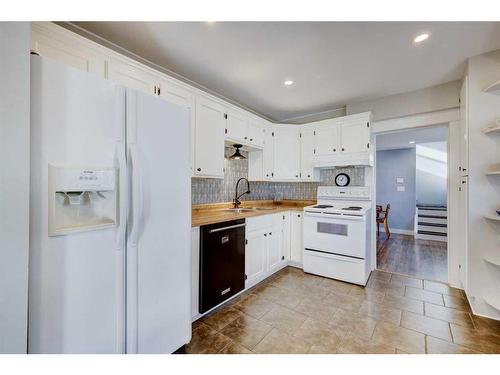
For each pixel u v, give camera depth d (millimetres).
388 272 3105
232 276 2270
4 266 821
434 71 2338
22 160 854
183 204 1498
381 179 6055
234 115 2752
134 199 1162
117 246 1131
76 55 1459
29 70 872
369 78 2496
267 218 2850
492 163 1986
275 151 3531
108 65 1602
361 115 2975
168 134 1388
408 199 5699
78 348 1012
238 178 3387
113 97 1114
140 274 1229
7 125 823
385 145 5449
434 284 2703
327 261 2885
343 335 1759
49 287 934
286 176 3504
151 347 1293
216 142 2473
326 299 2336
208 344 1653
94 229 1054
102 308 1088
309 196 3736
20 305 856
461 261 2539
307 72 2375
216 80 2562
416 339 1709
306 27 1695
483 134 2014
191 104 2191
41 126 909
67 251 978
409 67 2264
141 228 1229
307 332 1797
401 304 2232
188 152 1538
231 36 1818
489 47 1930
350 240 2721
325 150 3252
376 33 1758
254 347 1623
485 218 2006
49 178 924
